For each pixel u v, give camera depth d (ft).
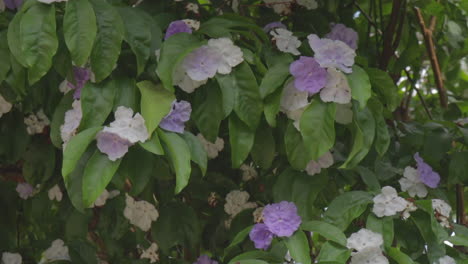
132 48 4.86
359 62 5.37
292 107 5.12
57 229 6.59
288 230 5.07
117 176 5.02
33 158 6.02
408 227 5.50
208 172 6.23
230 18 5.46
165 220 6.06
